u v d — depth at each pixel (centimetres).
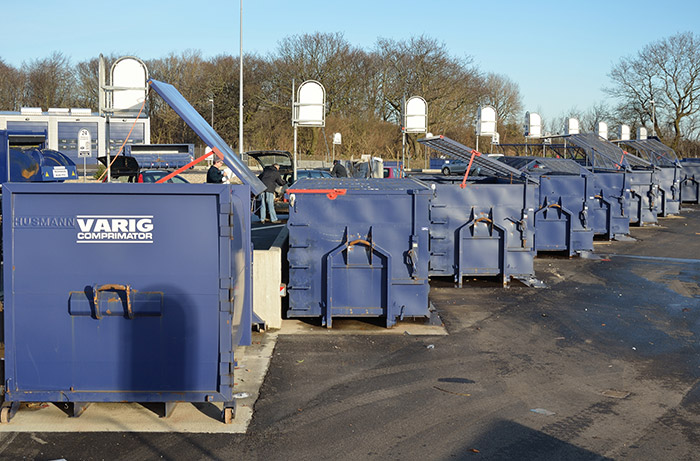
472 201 1255
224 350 601
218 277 598
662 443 587
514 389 724
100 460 541
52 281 594
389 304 959
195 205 595
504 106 6700
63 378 600
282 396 692
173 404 642
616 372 789
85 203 591
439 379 754
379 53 6147
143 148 3009
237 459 547
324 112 1878
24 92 7106
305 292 970
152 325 599
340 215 960
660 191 2556
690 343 916
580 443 586
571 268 1489
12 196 588
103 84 1138
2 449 559
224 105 6388
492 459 553
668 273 1444
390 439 590
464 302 1145
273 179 1859
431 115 5747
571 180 1598
